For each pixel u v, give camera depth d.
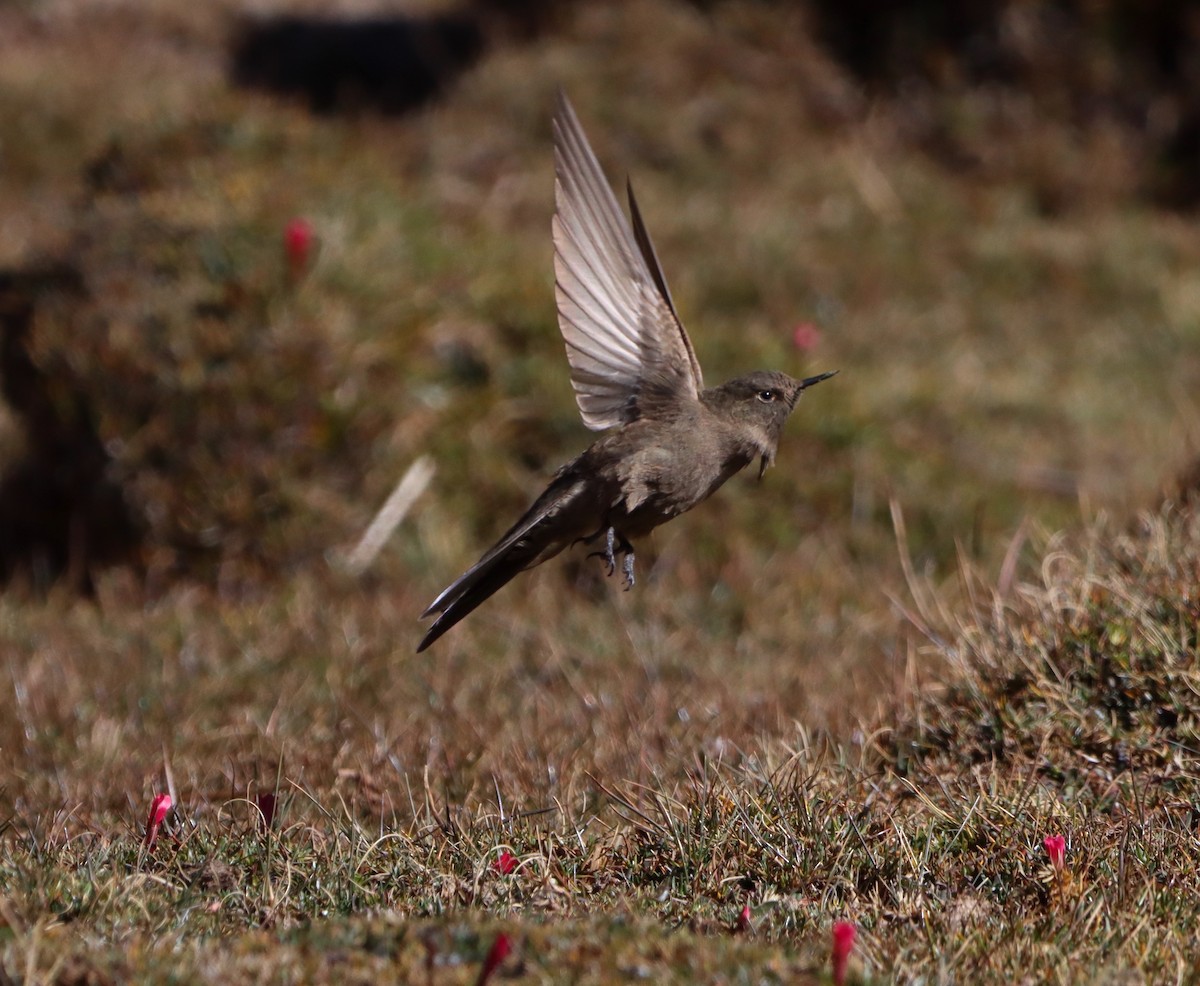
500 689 11.21
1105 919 6.39
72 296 14.84
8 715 10.39
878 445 16.09
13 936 5.79
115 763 9.48
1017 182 25.00
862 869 7.06
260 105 17.83
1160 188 25.19
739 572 14.09
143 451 14.16
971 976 5.95
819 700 10.12
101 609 13.67
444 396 15.44
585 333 7.60
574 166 7.50
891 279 21.88
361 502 14.58
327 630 12.55
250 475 14.15
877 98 26.19
